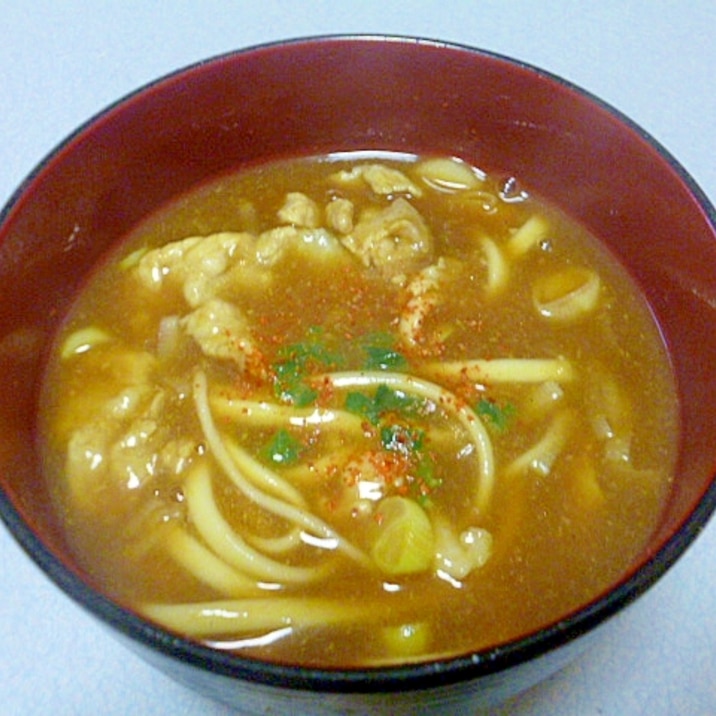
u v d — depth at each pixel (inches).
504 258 9.9
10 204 8.4
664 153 8.8
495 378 9.0
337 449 8.5
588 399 8.9
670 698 8.1
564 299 9.5
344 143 10.6
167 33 12.6
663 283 9.2
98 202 9.4
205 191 10.3
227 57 9.5
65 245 9.2
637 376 9.1
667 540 6.6
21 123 11.7
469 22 12.8
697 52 12.5
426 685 6.1
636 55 12.4
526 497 8.4
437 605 7.8
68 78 12.1
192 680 6.7
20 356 8.7
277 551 8.1
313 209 10.1
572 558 8.1
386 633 7.7
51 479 8.6
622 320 9.4
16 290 8.5
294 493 8.4
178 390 8.9
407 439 8.5
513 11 12.9
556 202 10.2
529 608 7.8
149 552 8.2
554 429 8.7
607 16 12.9
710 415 8.1
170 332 9.3
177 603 7.9
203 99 9.6
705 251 8.4
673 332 9.1
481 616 7.8
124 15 12.8
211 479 8.5
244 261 9.7
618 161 9.3
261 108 10.0
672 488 8.3
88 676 8.2
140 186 9.8
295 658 7.6
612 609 6.3
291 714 7.0
